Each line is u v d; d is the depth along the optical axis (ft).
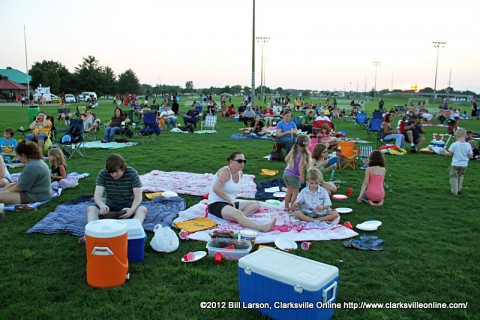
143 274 14.44
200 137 58.54
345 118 103.40
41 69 265.75
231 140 55.31
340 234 18.57
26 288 13.28
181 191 25.73
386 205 23.84
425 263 15.80
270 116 81.25
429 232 19.33
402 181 30.19
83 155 40.01
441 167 36.47
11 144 37.11
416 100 271.49
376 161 23.73
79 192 25.39
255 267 11.85
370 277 14.55
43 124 41.98
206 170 34.35
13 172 32.35
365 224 19.86
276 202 23.63
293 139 38.04
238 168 20.22
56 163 26.76
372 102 242.58
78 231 18.03
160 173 31.55
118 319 11.68
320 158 25.58
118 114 52.42
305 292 10.87
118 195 18.48
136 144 49.06
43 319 11.68
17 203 21.61
